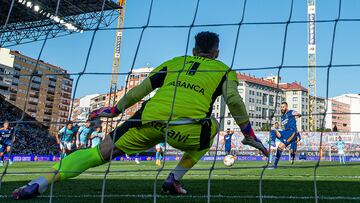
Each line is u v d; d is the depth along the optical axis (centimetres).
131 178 682
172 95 322
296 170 1011
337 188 517
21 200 336
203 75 333
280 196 418
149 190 469
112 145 326
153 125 319
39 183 327
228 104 332
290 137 1162
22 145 3991
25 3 2538
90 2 2623
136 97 343
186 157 416
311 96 6216
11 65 9769
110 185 539
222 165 1534
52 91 12069
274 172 902
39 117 11488
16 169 1133
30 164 1681
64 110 12512
